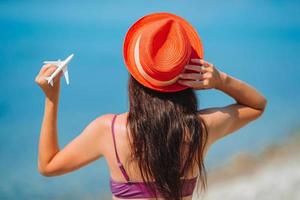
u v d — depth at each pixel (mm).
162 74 4195
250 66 46875
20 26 64500
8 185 17688
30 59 46531
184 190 4500
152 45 4176
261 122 25109
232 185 16469
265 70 45250
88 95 33438
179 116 4363
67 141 24531
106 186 17359
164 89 4316
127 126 4434
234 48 56562
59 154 4570
